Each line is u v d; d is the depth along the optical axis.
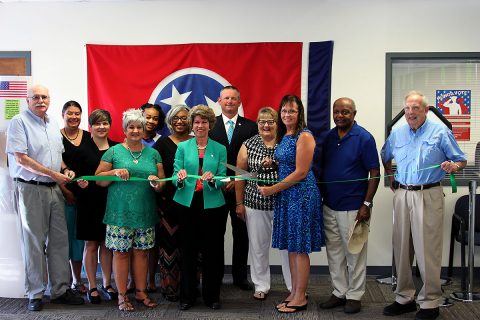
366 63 4.29
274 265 4.43
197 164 3.35
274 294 3.84
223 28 4.36
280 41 4.32
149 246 3.49
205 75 4.38
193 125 3.36
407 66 4.34
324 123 4.32
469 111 4.30
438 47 4.24
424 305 3.24
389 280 4.14
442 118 3.75
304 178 3.30
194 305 3.55
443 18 4.23
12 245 3.61
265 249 3.67
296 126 3.32
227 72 4.36
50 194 3.47
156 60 4.40
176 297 3.66
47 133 3.46
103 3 4.41
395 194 3.36
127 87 4.42
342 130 3.45
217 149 3.43
